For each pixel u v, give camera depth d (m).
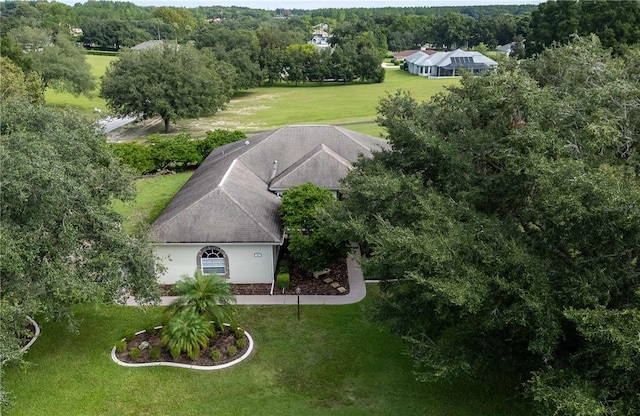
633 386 12.09
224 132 44.88
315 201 24.98
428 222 15.05
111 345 20.22
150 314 22.48
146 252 19.78
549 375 12.84
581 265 13.57
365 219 18.64
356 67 110.69
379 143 36.78
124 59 62.25
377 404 17.05
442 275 13.65
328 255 24.22
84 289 16.84
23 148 16.48
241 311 22.47
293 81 114.31
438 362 14.73
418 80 112.31
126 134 63.81
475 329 15.81
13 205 16.14
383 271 16.83
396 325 16.30
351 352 19.72
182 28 195.38
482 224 15.30
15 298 16.16
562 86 19.31
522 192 16.39
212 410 16.84
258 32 125.31
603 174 12.99
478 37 159.00
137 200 37.16
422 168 20.08
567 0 78.06
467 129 18.88
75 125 21.94
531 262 13.43
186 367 18.83
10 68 52.75
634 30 68.38
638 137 15.37
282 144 34.00
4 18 133.25
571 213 12.62
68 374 18.55
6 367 18.70
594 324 11.55
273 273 24.73
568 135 15.71
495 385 17.72
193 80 63.41
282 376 18.41
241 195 26.47
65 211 17.62
